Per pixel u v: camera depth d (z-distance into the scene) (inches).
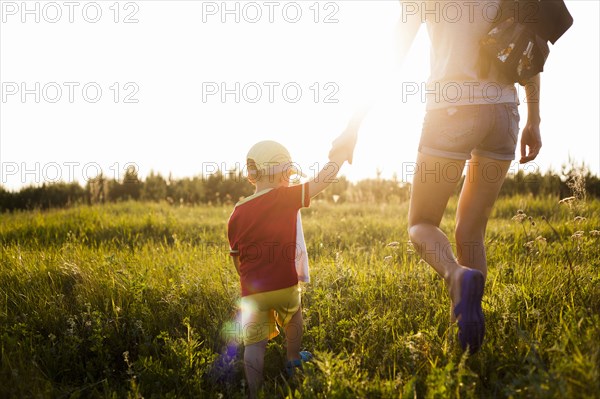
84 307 145.6
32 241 267.6
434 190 107.8
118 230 303.1
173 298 146.6
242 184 594.9
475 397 89.0
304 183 115.3
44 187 595.2
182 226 310.3
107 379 117.3
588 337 96.9
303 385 97.8
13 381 109.2
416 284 153.3
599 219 230.1
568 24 107.7
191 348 119.3
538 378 83.4
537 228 233.1
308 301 147.7
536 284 143.3
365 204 464.4
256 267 114.6
